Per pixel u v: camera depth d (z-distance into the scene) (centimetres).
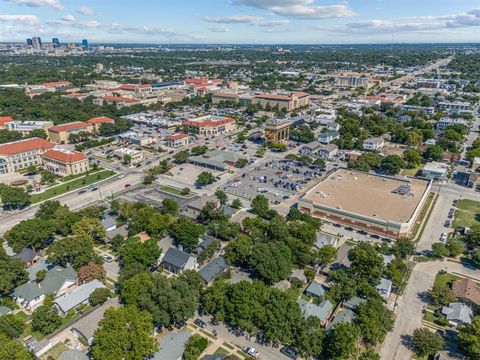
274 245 16125
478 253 16888
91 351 11619
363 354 11500
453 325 13312
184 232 17625
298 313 12612
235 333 12975
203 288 14838
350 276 15338
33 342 12281
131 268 15225
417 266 17000
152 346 11262
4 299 14225
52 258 15862
